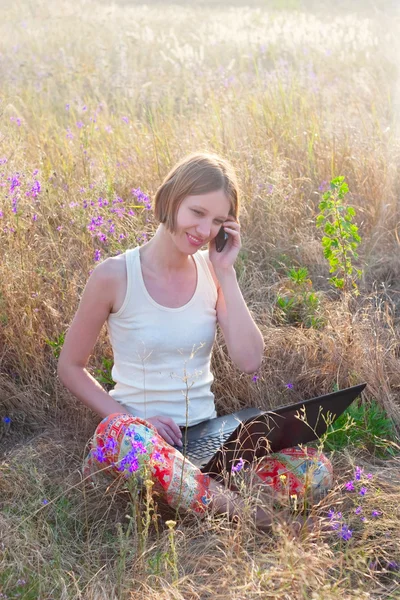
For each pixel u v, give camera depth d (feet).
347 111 22.41
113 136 19.33
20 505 9.12
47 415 11.53
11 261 12.44
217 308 9.91
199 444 9.23
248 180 16.42
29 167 15.76
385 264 15.37
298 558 7.12
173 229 8.95
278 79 24.91
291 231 16.07
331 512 8.26
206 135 19.20
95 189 14.56
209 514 8.39
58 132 20.68
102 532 8.70
